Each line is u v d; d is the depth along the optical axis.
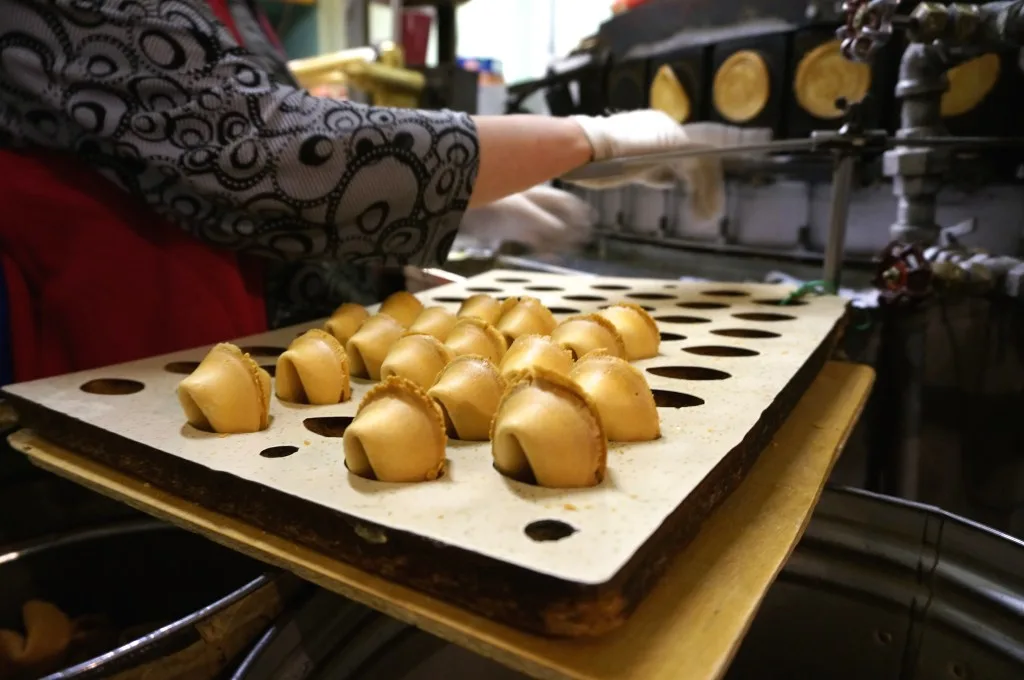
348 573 0.33
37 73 0.57
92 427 0.46
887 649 0.56
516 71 2.18
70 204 0.60
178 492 0.42
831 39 0.93
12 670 0.54
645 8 1.13
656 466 0.37
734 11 1.01
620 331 0.60
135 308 0.63
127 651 0.34
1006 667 0.49
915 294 0.80
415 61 1.78
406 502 0.34
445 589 0.31
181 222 0.63
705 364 0.58
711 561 0.35
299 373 0.51
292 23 2.03
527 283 1.00
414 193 0.64
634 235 1.30
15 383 0.61
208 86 0.57
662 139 0.84
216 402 0.44
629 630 0.29
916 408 0.85
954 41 0.75
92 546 0.62
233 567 0.61
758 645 0.61
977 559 0.52
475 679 0.50
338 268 0.92
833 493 0.58
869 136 0.77
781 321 0.74
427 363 0.49
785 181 1.04
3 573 0.58
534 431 0.35
